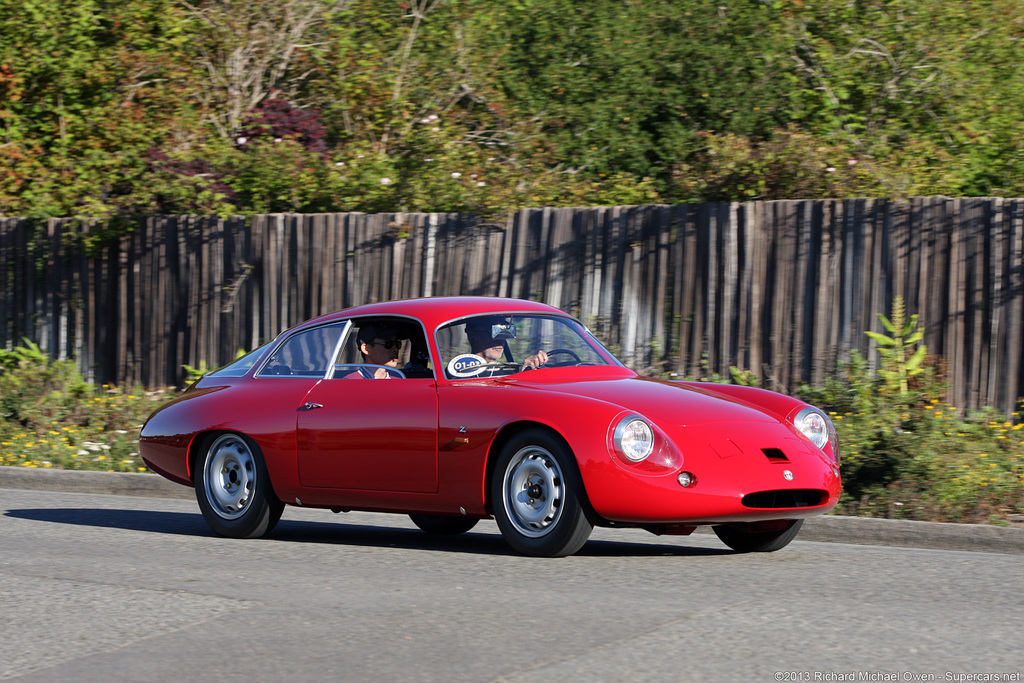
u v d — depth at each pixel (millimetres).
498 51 34031
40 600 10891
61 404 25000
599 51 32031
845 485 16359
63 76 32906
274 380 14828
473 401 12789
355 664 8555
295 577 11797
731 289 21672
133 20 34062
